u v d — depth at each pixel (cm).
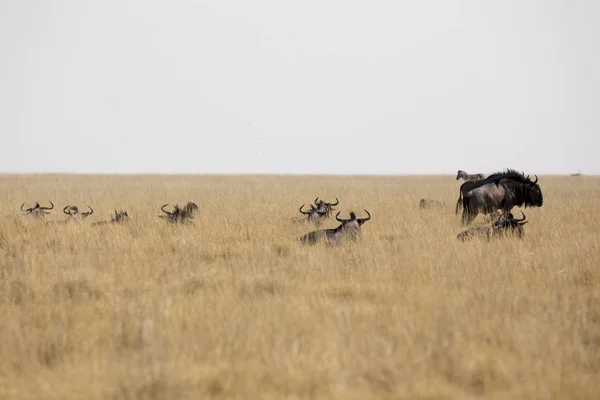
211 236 5681
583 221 6875
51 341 2592
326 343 2567
